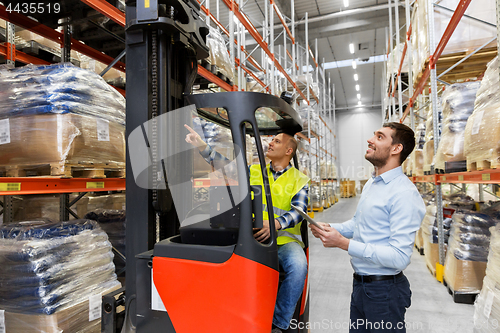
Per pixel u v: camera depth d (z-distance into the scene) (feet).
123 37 12.73
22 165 7.43
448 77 17.76
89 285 7.43
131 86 6.09
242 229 4.94
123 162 9.26
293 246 7.09
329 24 47.67
